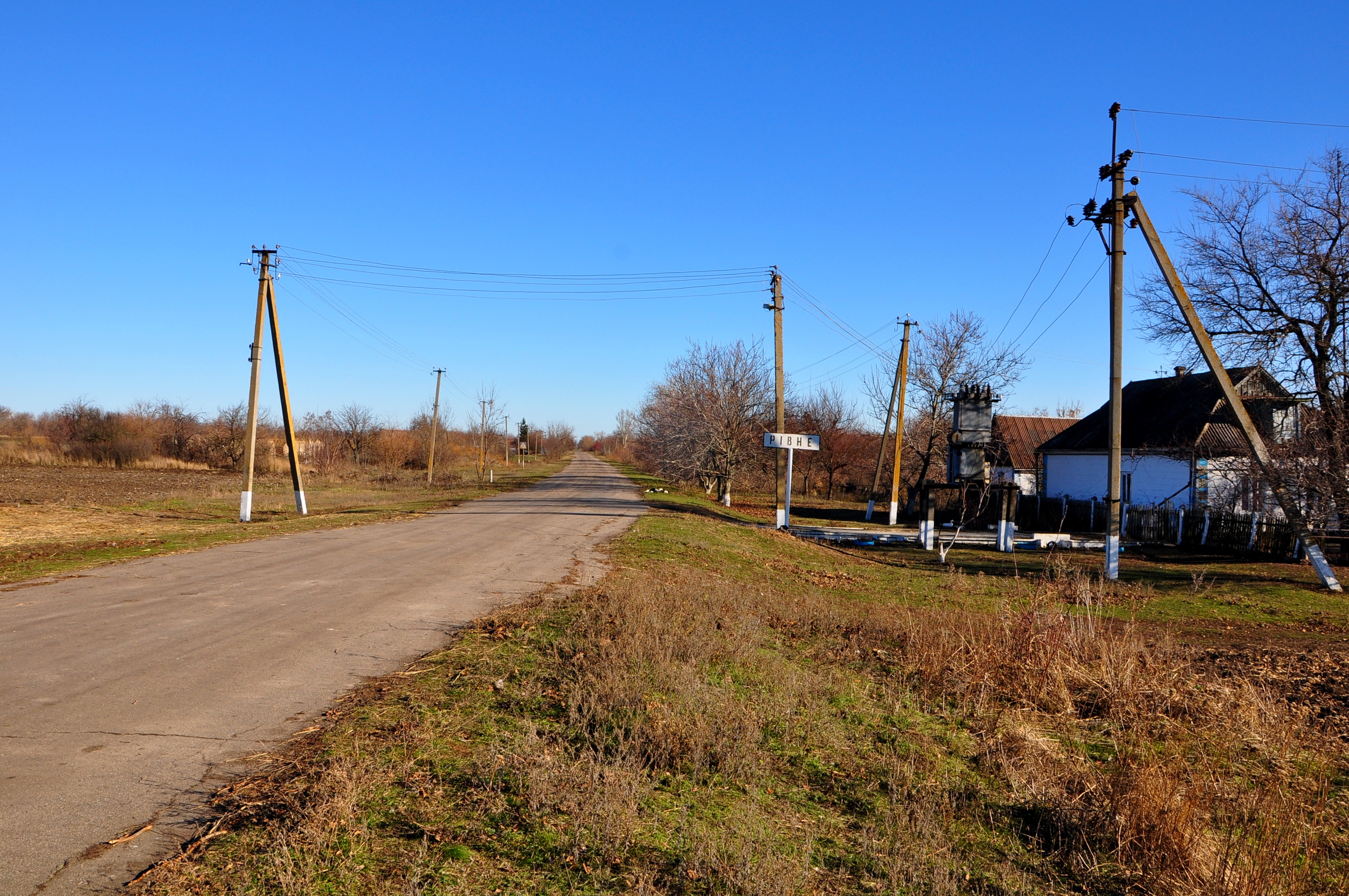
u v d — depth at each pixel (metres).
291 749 4.91
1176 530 25.14
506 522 22.39
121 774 4.46
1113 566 17.00
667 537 18.81
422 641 7.82
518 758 4.63
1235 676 8.70
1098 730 6.70
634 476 64.38
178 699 5.86
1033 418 43.69
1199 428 27.23
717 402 38.88
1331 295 19.86
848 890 3.68
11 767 4.53
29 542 15.06
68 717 5.40
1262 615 13.62
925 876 3.84
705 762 4.94
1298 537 18.38
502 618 8.88
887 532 26.86
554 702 5.87
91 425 55.25
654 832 4.00
